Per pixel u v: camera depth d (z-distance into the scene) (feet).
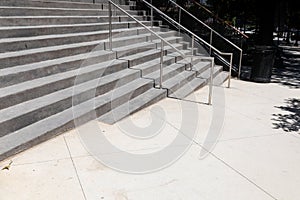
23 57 15.05
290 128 15.72
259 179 10.70
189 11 33.65
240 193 9.84
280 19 39.50
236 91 23.48
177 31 31.91
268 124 16.21
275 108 19.22
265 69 26.73
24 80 14.29
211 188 10.02
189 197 9.48
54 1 22.33
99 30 23.12
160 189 9.80
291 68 37.68
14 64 14.74
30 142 11.60
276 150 13.06
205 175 10.77
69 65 16.66
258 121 16.62
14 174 10.02
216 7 44.52
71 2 23.79
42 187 9.46
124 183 10.00
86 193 9.34
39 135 11.95
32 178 9.88
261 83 26.99
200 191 9.82
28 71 14.38
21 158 10.98
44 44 17.28
